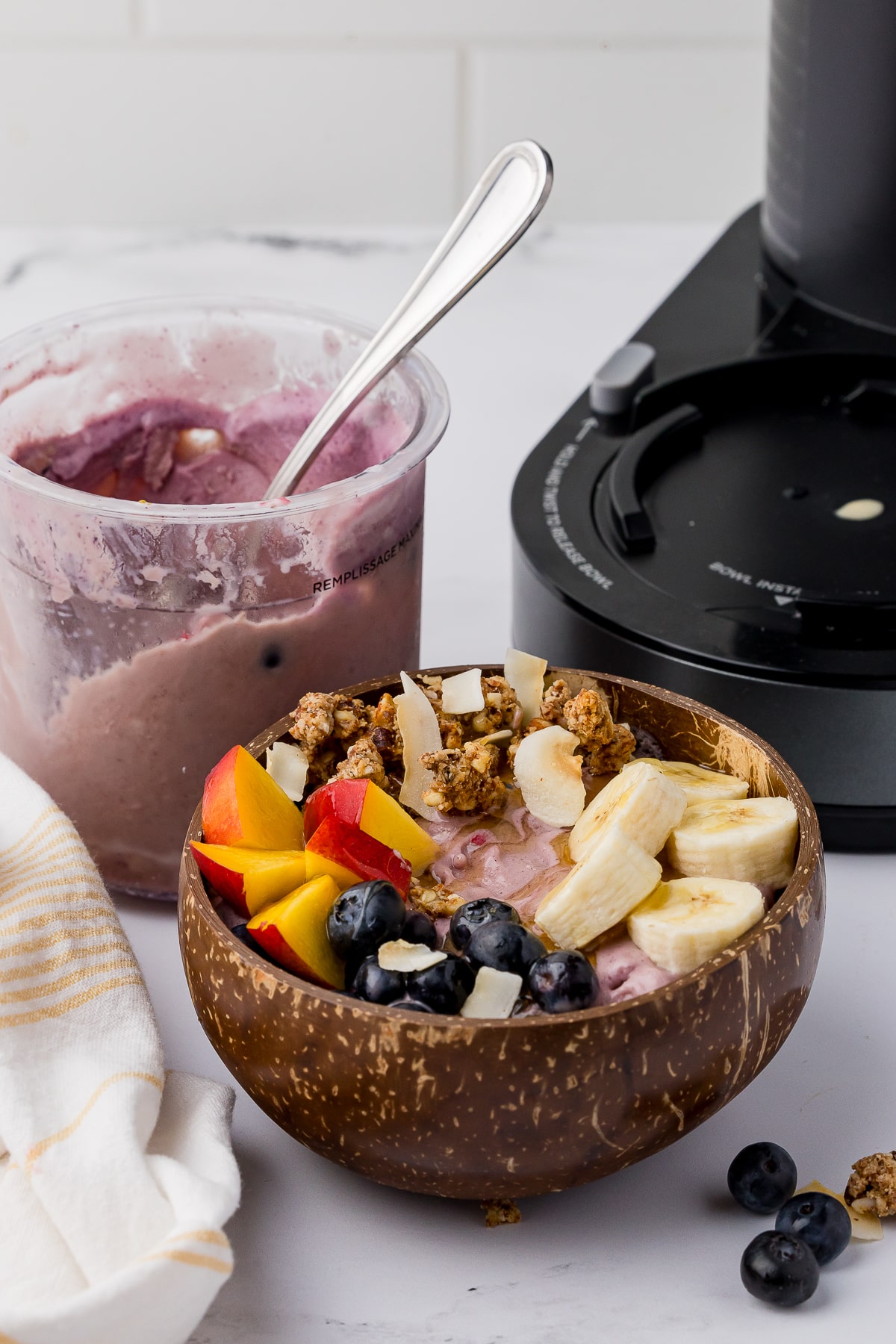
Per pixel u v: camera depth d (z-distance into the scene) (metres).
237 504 0.77
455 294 0.84
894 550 0.94
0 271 1.57
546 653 0.94
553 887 0.71
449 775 0.74
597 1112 0.61
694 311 1.22
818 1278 0.65
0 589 0.81
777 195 1.22
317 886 0.65
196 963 0.66
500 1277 0.66
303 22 1.79
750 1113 0.74
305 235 1.66
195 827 0.70
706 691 0.86
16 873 0.77
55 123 1.85
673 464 1.03
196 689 0.80
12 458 0.94
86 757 0.83
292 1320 0.64
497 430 1.32
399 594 0.85
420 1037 0.59
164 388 0.98
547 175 0.80
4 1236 0.64
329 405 0.89
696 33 1.83
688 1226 0.68
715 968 0.61
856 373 1.10
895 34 1.06
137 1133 0.65
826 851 0.90
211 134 1.86
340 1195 0.70
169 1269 0.58
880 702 0.83
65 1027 0.71
